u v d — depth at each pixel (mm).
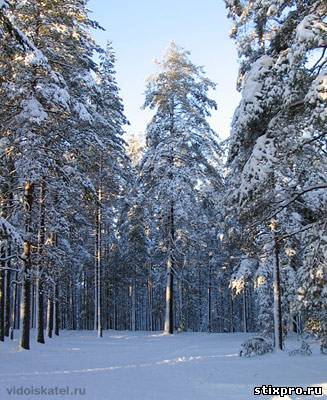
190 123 29828
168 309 31156
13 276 33312
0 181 17203
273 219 18016
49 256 20203
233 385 11086
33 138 16922
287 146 10609
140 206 32906
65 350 19438
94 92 19797
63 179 19078
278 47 11758
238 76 15383
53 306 27922
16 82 17156
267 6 11039
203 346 22594
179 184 28734
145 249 40281
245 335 30266
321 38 9336
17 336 26766
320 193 15547
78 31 19719
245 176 10750
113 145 27203
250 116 10812
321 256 10133
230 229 22078
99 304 30047
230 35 12656
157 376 12406
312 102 9320
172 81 30531
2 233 11148
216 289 51750
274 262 19406
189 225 30000
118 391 9953
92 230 36438
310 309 12266
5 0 9648
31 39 17875
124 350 20453
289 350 18797
